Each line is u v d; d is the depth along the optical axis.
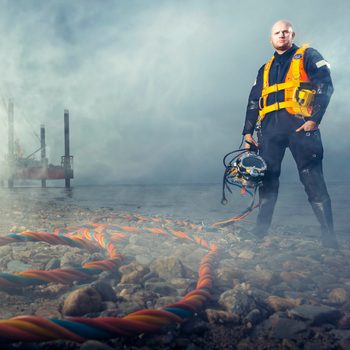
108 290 2.25
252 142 4.84
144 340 1.78
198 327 1.89
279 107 4.47
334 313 2.09
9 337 1.54
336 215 9.42
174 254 3.63
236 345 1.80
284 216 9.44
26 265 3.05
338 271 3.24
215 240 4.57
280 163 4.68
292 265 3.23
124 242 4.26
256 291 2.45
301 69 4.36
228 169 4.66
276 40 4.47
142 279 2.68
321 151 4.38
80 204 13.29
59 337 1.61
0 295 2.33
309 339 1.85
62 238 3.67
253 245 4.34
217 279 2.75
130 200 16.33
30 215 7.54
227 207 11.98
